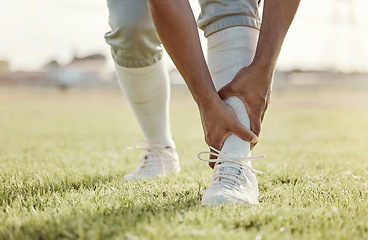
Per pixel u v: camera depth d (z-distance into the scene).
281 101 17.41
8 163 2.24
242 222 1.05
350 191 1.46
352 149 3.11
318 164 2.26
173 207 1.20
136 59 1.72
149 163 1.99
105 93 30.41
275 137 4.35
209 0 1.42
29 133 4.68
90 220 1.06
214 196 1.23
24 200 1.35
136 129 5.67
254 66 1.30
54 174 1.85
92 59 46.69
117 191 1.48
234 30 1.38
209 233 0.95
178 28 1.20
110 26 1.73
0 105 14.21
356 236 0.99
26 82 40.31
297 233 0.98
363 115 8.95
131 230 0.99
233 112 1.30
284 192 1.46
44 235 0.97
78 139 4.10
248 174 1.35
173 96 25.44
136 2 1.58
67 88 34.88
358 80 36.09
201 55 1.26
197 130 5.57
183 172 2.11
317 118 7.91
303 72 39.84
